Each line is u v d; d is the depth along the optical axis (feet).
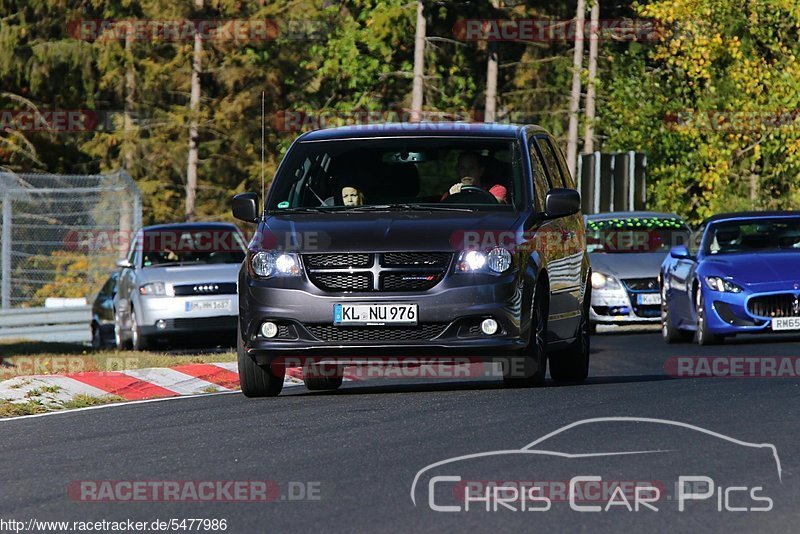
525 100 513.04
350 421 88.43
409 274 100.89
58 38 484.33
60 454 80.89
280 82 484.74
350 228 103.30
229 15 475.72
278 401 103.09
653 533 55.77
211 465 74.23
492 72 469.16
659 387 104.32
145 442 83.97
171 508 63.36
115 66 473.26
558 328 111.45
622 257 218.79
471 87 481.05
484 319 100.48
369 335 100.94
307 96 500.33
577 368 119.65
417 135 112.37
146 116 482.28
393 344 100.48
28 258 324.19
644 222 226.38
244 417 93.30
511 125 115.34
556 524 57.47
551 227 110.11
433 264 100.94
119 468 74.64
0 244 314.35
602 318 214.28
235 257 201.57
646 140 349.00
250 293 103.40
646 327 238.68
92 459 78.28
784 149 324.19
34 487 70.08
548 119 510.99
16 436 90.07
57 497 67.15
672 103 350.84
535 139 115.85
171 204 483.92
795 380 108.88
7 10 480.23
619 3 483.92
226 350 190.39
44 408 107.96
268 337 102.58
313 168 111.75
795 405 91.04
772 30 325.21
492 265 101.04
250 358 105.40
